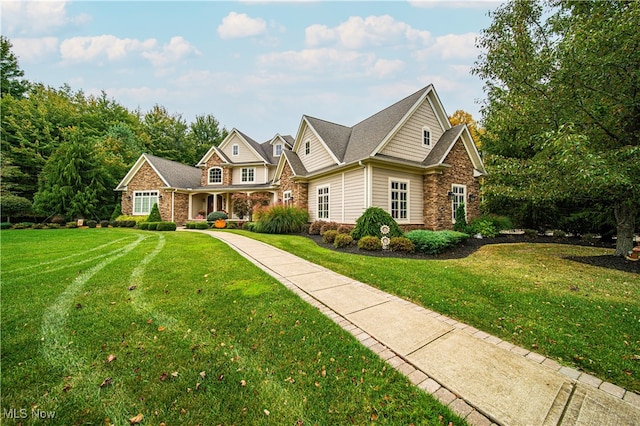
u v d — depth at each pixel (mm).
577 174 5711
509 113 8602
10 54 26516
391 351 2834
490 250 9195
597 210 11289
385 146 11633
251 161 23734
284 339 3018
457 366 2578
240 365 2541
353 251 8492
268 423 1909
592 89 6070
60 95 28609
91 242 9961
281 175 18531
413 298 4375
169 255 7383
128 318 3477
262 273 5617
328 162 13875
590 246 10359
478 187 14250
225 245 9180
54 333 3068
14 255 7348
